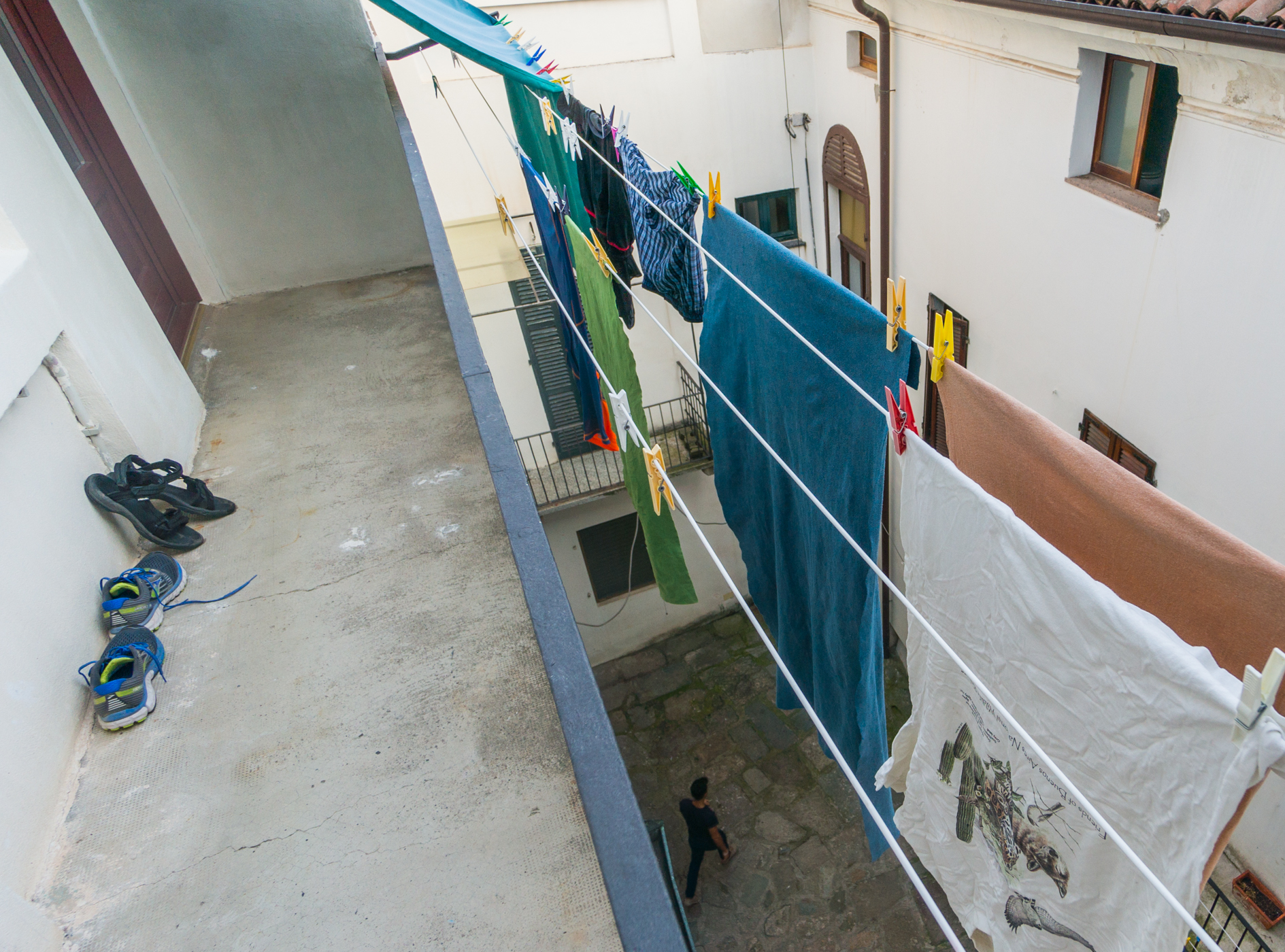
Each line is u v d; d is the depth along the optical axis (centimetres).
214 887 191
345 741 221
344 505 316
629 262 445
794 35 773
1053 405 534
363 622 259
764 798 784
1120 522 139
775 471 278
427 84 734
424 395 388
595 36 740
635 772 847
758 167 834
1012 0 427
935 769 200
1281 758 97
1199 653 111
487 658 239
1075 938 164
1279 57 299
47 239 287
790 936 669
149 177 475
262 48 459
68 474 274
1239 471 391
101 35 436
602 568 950
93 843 205
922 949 645
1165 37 349
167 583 276
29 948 173
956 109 557
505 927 174
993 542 144
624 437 385
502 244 803
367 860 192
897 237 698
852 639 247
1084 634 128
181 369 385
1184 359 405
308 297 514
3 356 238
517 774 205
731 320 278
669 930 125
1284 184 326
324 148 494
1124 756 129
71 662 239
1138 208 416
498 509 301
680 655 975
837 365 209
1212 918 466
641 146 791
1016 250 529
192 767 221
